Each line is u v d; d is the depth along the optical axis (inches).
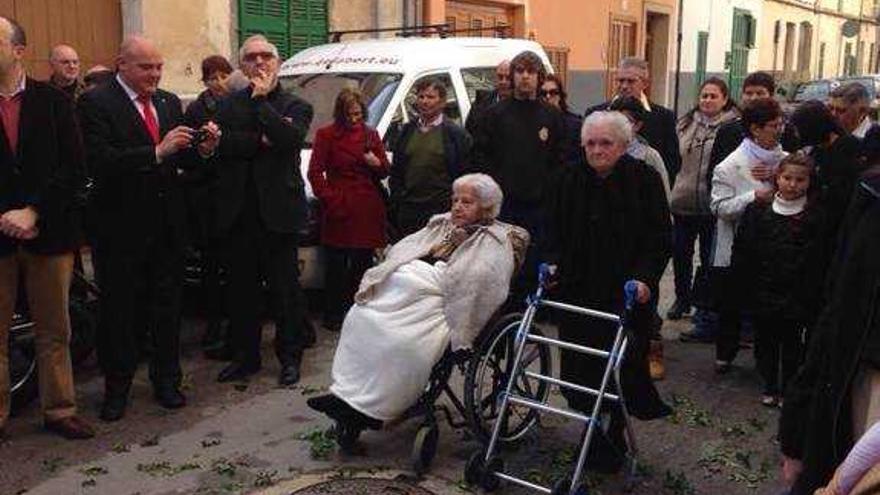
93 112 189.6
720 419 202.1
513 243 177.6
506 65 262.8
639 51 767.7
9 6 319.0
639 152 206.2
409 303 170.9
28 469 174.4
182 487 167.8
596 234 162.6
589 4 677.9
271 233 214.5
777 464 180.4
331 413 175.3
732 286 212.8
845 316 96.0
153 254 200.5
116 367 198.2
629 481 166.6
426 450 171.6
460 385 215.0
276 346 224.4
